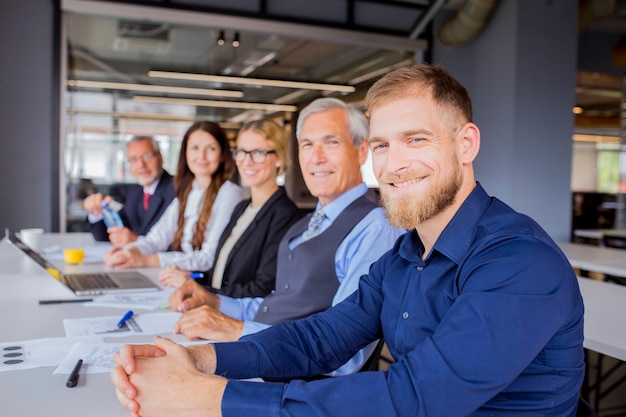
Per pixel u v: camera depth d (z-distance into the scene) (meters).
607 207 7.31
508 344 0.85
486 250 0.97
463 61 5.82
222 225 2.88
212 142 3.06
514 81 5.23
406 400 0.84
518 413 0.93
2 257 2.74
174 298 1.76
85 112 6.41
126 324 1.54
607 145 10.49
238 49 6.50
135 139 4.09
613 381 3.34
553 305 0.88
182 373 0.94
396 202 1.06
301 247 1.72
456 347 0.86
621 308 1.94
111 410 0.95
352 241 1.65
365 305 1.30
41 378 1.10
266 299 1.76
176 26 5.52
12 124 4.77
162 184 4.09
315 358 1.23
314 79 7.20
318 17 5.41
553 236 5.40
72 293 1.91
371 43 5.59
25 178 4.82
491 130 5.53
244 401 0.89
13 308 1.71
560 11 5.34
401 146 1.05
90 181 6.13
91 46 6.20
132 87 7.02
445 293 1.03
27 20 4.75
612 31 7.07
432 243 1.13
